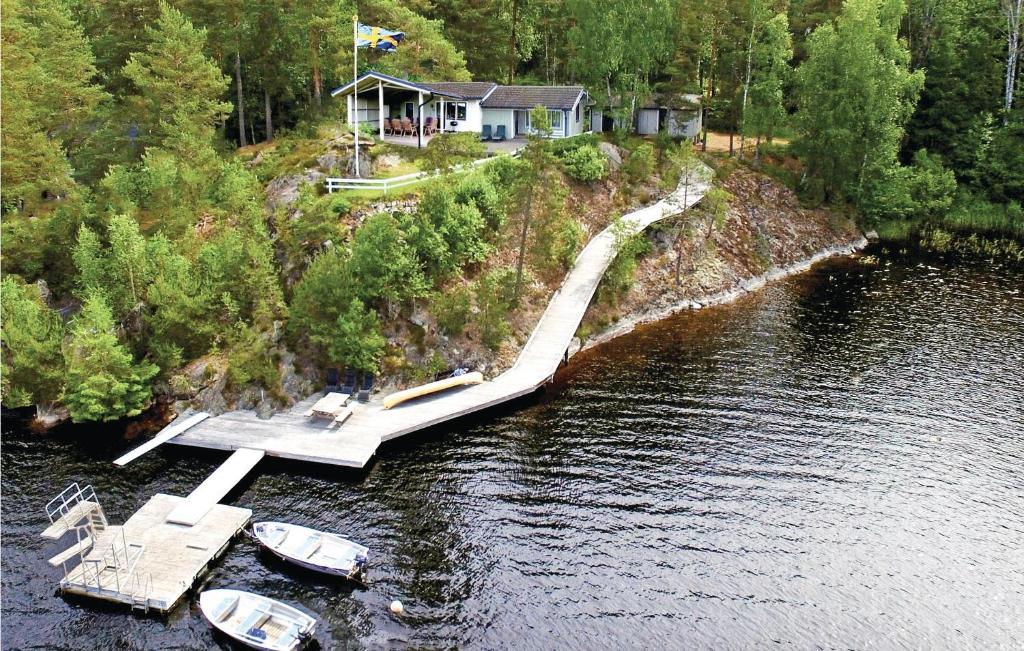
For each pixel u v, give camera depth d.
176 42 59.78
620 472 37.75
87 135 64.44
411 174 59.31
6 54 56.59
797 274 69.62
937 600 29.42
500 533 33.28
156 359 44.53
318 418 42.09
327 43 71.81
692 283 63.00
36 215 55.09
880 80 74.62
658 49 76.88
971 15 91.25
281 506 35.16
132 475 37.66
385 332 46.97
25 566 31.33
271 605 28.50
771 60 81.88
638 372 49.22
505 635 27.75
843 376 47.97
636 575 30.73
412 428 41.47
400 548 32.38
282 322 45.72
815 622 28.38
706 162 77.00
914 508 34.84
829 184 80.06
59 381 43.16
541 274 57.12
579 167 66.81
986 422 42.12
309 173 57.66
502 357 48.94
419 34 81.50
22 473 37.69
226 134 75.25
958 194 86.62
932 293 63.59
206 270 47.19
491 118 74.00
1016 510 34.69
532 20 95.38
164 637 27.97
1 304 44.31
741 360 50.75
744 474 37.44
